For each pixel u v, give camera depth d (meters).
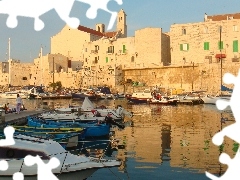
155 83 93.56
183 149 21.11
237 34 83.94
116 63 103.62
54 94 84.75
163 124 34.91
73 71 106.31
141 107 58.78
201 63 86.31
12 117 31.73
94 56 108.81
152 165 16.81
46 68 112.06
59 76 108.75
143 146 22.25
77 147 20.91
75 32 116.62
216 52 86.19
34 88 87.31
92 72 101.31
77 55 116.25
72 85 106.12
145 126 33.25
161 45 95.88
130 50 101.44
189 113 47.31
